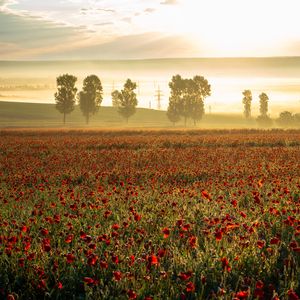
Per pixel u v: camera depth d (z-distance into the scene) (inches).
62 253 294.7
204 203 446.6
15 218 402.9
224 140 1721.2
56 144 1652.3
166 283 250.7
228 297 226.8
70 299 255.1
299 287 256.7
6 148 1514.5
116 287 248.7
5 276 264.8
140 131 2691.9
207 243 312.5
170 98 5502.0
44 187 609.0
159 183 629.9
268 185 551.8
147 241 324.8
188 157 1016.9
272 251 295.3
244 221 370.9
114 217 402.9
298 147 1393.9
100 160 1042.1
